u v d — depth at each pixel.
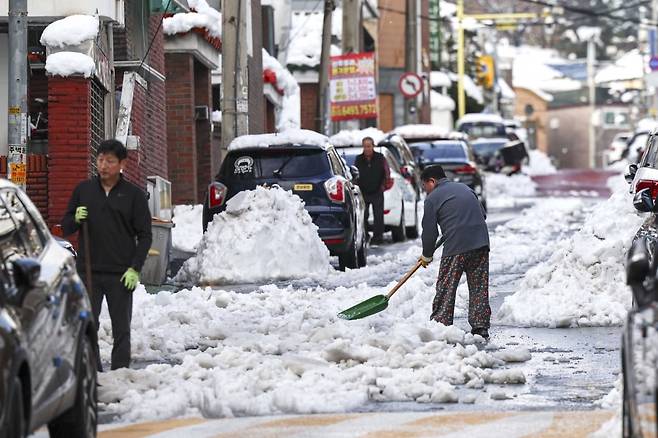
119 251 27.33
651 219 33.62
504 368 29.50
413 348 30.42
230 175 50.47
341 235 50.22
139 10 57.91
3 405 16.88
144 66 57.84
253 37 83.25
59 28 46.97
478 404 25.45
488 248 34.06
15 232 20.02
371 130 74.56
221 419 24.36
